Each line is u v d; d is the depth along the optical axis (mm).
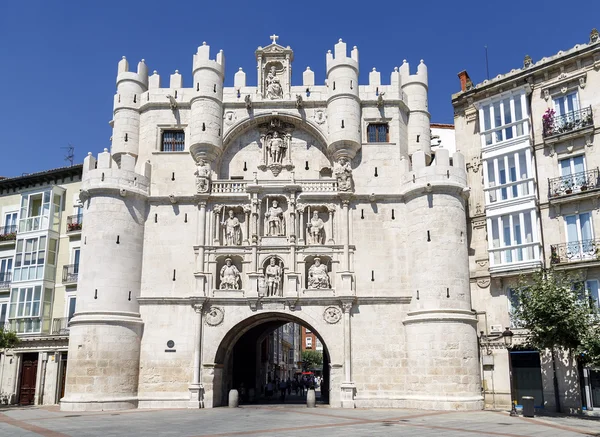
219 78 39812
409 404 34000
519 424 25000
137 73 40969
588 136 34125
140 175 37656
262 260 36969
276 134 40312
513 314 32031
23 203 46344
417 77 41156
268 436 20469
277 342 75188
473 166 39125
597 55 34438
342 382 34969
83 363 33750
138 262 36750
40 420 27438
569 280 30859
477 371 33844
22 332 43156
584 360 29266
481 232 37969
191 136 38562
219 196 37938
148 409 34000
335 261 36812
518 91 37281
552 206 34906
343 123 38375
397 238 37188
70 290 43562
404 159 38062
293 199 37750
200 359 35469
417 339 34281
